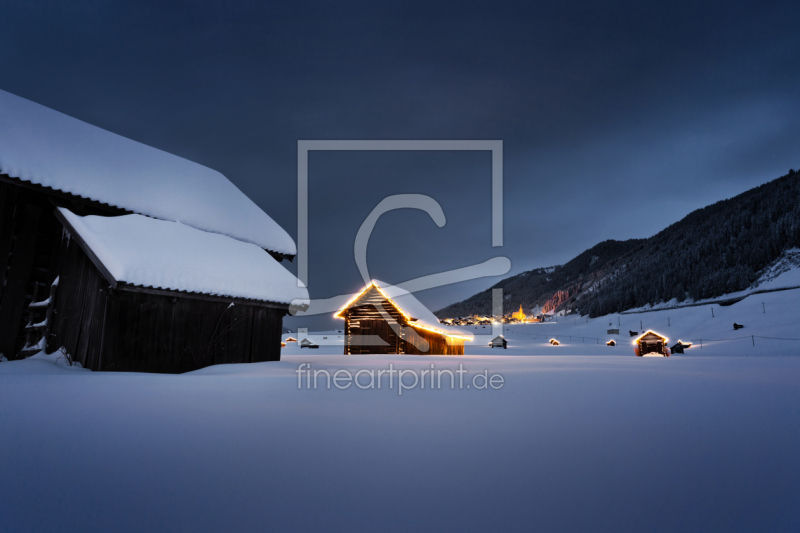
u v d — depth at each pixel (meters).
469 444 3.77
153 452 3.37
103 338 11.05
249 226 18.06
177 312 12.65
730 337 66.19
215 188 18.52
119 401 5.86
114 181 14.54
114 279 10.86
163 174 16.80
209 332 13.40
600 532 2.04
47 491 2.54
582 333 103.62
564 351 59.69
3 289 12.30
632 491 2.64
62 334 12.35
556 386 8.99
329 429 4.31
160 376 10.07
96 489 2.58
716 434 4.27
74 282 12.46
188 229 14.88
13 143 12.75
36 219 13.10
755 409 5.93
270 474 2.90
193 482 2.72
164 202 15.47
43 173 12.68
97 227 12.23
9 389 6.89
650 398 7.09
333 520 2.17
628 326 100.19
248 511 2.28
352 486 2.68
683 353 45.47
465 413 5.36
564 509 2.34
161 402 5.85
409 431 4.27
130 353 11.49
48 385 7.56
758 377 11.94
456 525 2.12
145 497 2.46
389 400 6.48
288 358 21.72
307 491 2.58
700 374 13.05
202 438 3.85
